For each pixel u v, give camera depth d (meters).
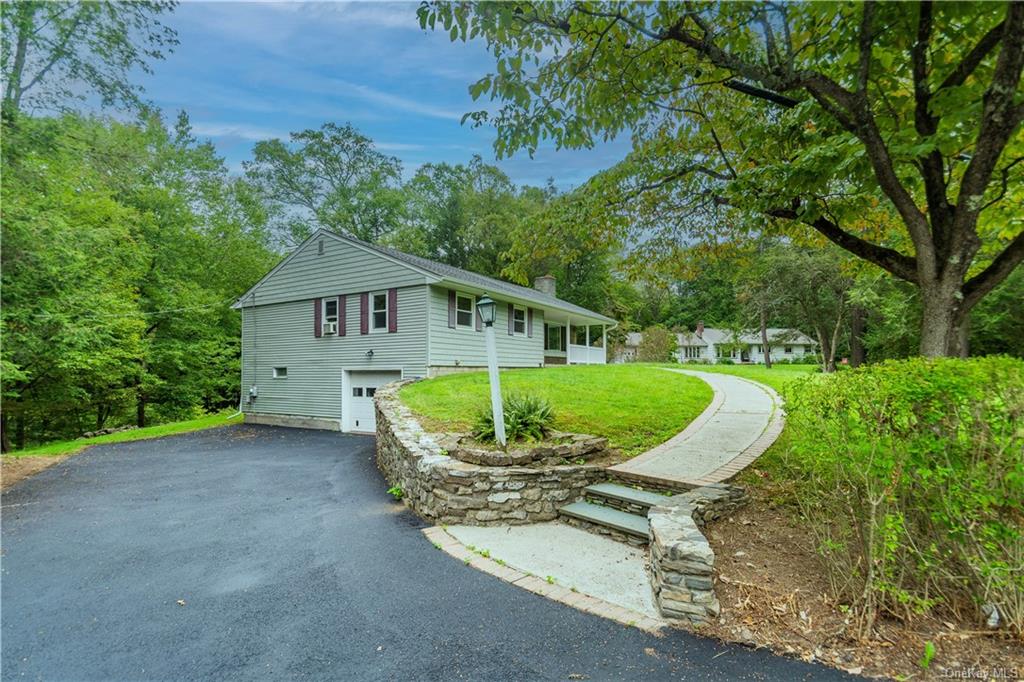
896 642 2.66
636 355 35.84
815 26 4.18
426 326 13.65
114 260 15.34
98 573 4.12
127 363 17.05
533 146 4.82
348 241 15.23
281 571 4.07
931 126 4.09
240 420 17.34
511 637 2.94
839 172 4.74
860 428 2.96
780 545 3.86
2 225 8.87
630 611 3.22
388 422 7.94
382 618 3.22
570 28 4.08
